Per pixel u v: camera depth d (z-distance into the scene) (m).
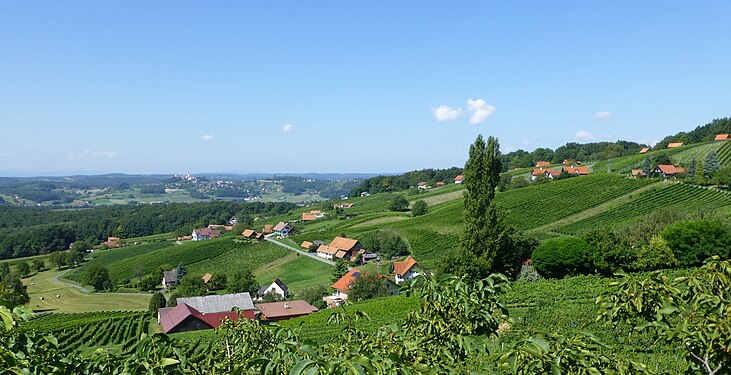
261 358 4.95
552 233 77.81
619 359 5.18
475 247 49.22
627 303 5.92
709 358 5.46
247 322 8.03
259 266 98.38
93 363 5.46
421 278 7.24
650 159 112.44
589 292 37.09
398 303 45.19
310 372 3.76
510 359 4.59
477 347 6.84
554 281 44.59
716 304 5.39
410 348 5.87
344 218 137.50
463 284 6.69
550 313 30.11
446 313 6.78
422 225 97.44
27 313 5.24
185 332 47.72
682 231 44.31
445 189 150.88
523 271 50.91
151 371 4.84
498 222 49.41
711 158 99.12
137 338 49.94
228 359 6.93
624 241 46.19
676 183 91.19
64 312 74.50
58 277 109.19
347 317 8.02
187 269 103.75
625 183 94.81
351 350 5.82
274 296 69.62
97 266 98.50
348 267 84.00
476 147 49.94
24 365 4.86
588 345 5.07
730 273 5.73
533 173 134.62
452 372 5.25
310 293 67.00
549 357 4.60
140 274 104.75
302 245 107.25
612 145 166.00
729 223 47.12
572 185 98.94
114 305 80.81
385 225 105.94
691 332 5.34
